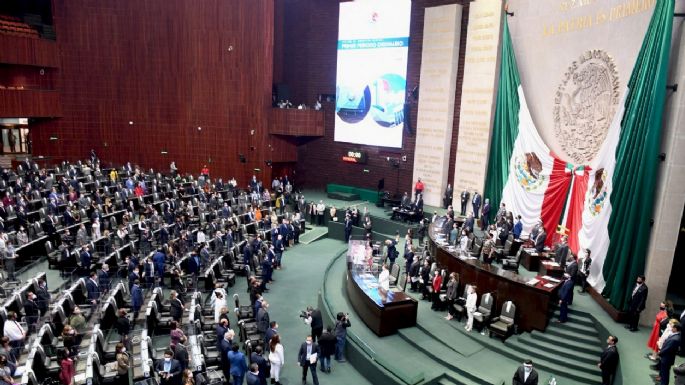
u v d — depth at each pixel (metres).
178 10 31.70
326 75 33.19
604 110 17.30
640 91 14.70
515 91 22.81
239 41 31.70
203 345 12.95
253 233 25.16
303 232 28.58
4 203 20.39
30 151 32.00
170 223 23.45
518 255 17.17
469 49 25.50
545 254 17.47
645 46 14.67
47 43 30.39
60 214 21.72
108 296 15.65
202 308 16.17
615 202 15.36
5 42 28.45
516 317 14.99
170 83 32.53
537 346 14.05
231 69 32.06
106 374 11.49
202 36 31.89
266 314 14.53
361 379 14.05
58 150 32.00
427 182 28.64
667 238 13.91
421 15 28.20
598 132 17.64
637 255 14.23
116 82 32.22
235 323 16.94
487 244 17.31
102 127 32.47
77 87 31.75
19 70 30.02
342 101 31.92
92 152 31.38
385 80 30.02
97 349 12.29
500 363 13.70
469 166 25.98
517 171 22.39
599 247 16.19
